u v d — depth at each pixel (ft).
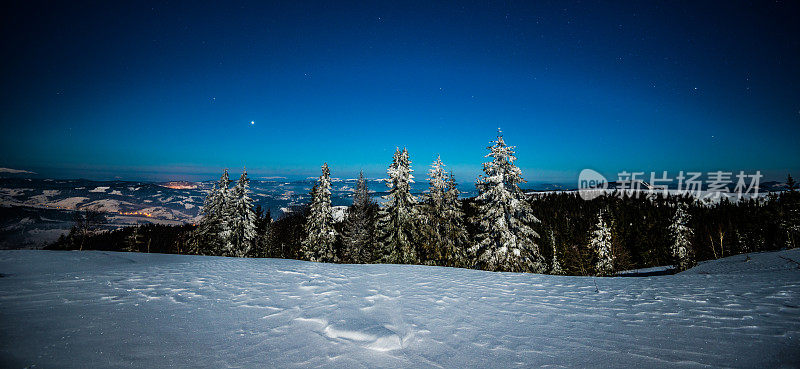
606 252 111.65
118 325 13.71
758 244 159.94
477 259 71.61
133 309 16.22
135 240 139.33
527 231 67.10
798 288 19.45
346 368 10.46
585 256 126.21
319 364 10.70
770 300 17.11
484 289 23.29
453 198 83.71
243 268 30.94
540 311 17.28
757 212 185.57
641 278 27.55
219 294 20.12
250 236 100.53
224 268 30.71
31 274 25.54
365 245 103.76
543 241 161.27
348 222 111.65
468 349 12.10
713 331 13.07
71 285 21.27
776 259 75.20
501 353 11.73
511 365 10.74
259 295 20.07
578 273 130.00
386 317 15.80
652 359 10.87
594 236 116.88
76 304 16.69
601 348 12.00
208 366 10.32
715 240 176.96
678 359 10.75
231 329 13.85
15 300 17.07
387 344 12.34
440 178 82.94
